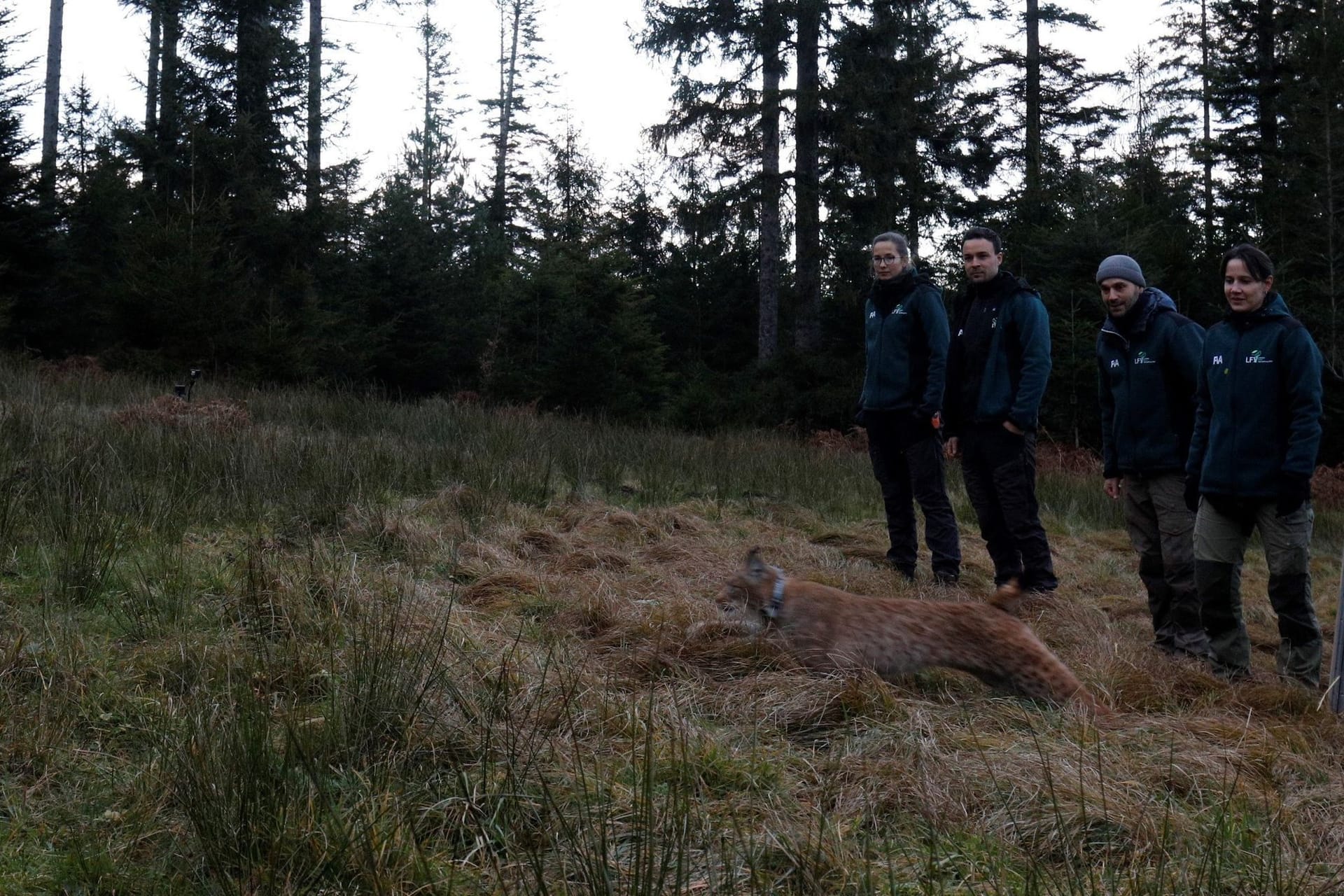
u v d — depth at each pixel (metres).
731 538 6.50
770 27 16.97
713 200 17.95
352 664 3.25
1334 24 18.91
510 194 33.53
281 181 17.52
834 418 17.33
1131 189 19.61
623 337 16.72
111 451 5.89
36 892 2.21
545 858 2.40
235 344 14.22
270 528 5.28
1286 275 17.73
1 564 4.09
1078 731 3.32
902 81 18.19
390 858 2.30
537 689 3.34
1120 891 2.37
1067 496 9.68
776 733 3.27
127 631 3.63
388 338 17.64
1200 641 4.75
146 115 24.34
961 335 5.62
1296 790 3.07
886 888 2.34
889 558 6.02
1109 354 4.91
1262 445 4.19
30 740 2.74
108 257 16.86
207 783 2.42
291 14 19.39
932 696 3.77
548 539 5.70
